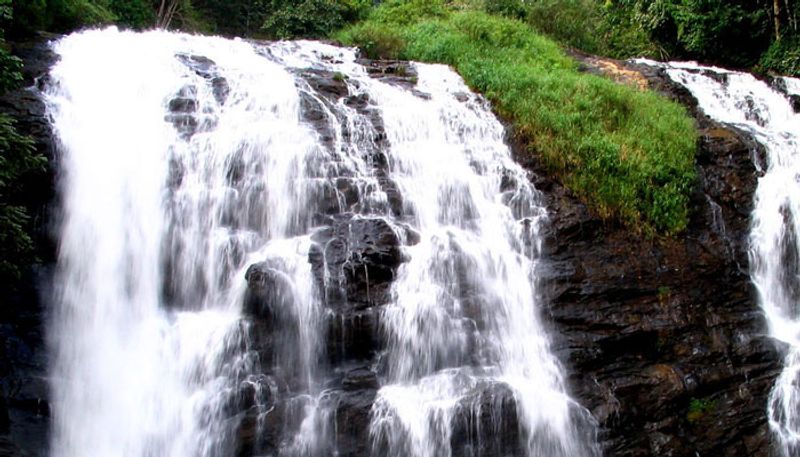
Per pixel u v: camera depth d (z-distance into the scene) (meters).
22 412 8.08
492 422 8.40
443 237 10.34
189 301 9.62
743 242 11.56
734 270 11.13
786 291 11.48
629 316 10.04
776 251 11.72
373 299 9.22
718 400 9.44
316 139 11.26
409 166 11.42
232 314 9.18
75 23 14.53
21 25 12.50
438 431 8.27
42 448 8.02
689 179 11.99
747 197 12.08
